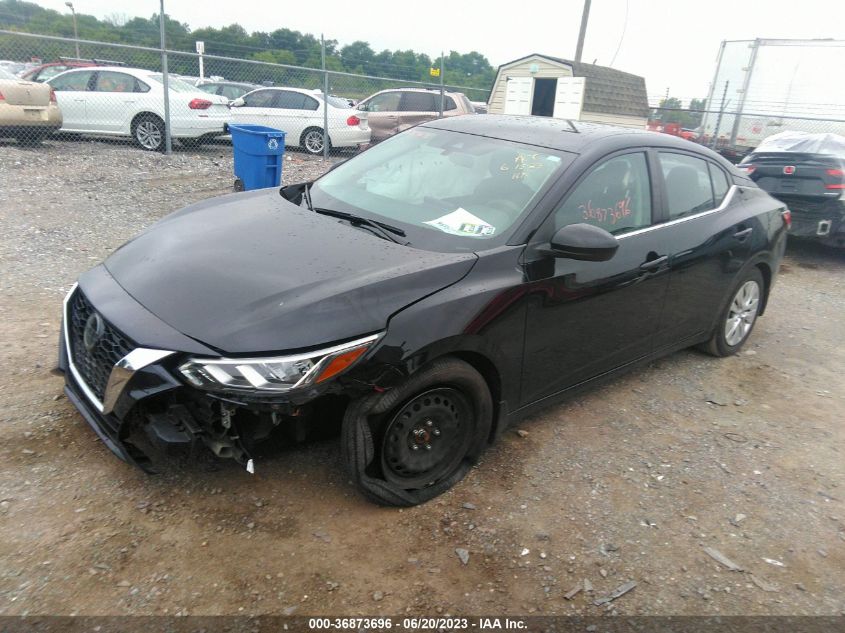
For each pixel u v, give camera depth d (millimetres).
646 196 3924
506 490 3188
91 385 2855
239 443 2633
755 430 4020
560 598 2578
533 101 23047
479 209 3424
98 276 3164
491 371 3154
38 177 9352
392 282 2801
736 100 17266
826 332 5953
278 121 14602
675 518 3111
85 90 12680
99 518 2711
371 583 2551
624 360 3992
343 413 2762
